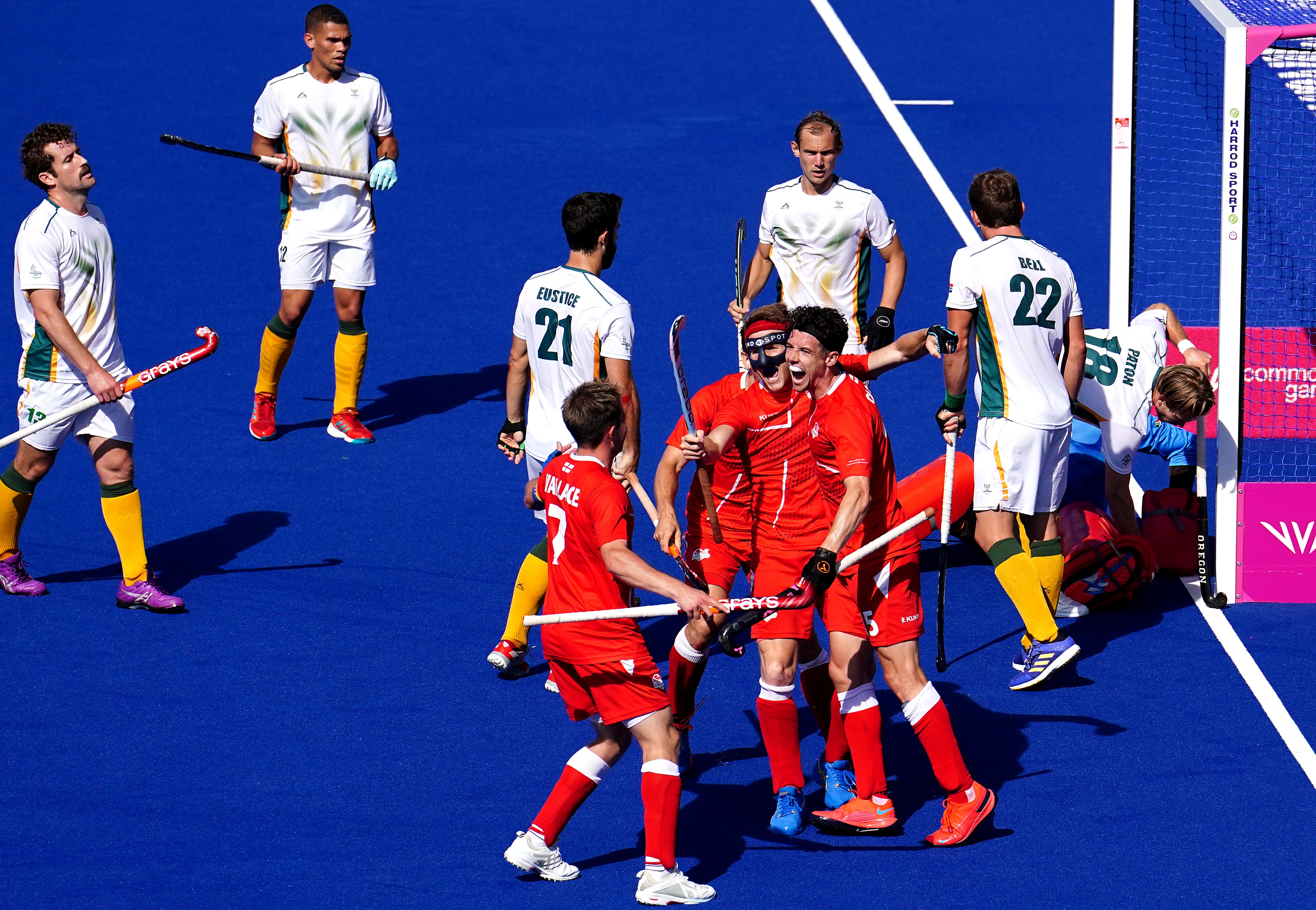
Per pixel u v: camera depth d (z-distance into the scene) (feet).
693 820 75.00
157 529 103.91
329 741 80.48
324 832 72.69
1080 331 87.45
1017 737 81.61
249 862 70.28
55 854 70.49
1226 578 95.96
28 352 91.56
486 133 168.14
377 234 148.87
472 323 135.13
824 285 101.81
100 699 83.92
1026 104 173.99
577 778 67.97
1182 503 100.22
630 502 92.43
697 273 140.05
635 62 186.09
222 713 82.89
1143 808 75.10
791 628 71.92
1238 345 93.04
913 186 155.53
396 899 67.87
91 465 112.98
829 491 71.82
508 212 152.56
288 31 191.83
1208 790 76.43
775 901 68.08
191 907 67.05
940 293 136.05
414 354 130.62
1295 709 83.56
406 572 98.73
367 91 114.21
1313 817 74.02
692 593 64.95
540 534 104.12
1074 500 99.09
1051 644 84.64
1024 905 67.72
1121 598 94.89
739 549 75.97
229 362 128.67
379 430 118.93
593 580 67.56
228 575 97.81
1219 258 137.39
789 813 73.51
